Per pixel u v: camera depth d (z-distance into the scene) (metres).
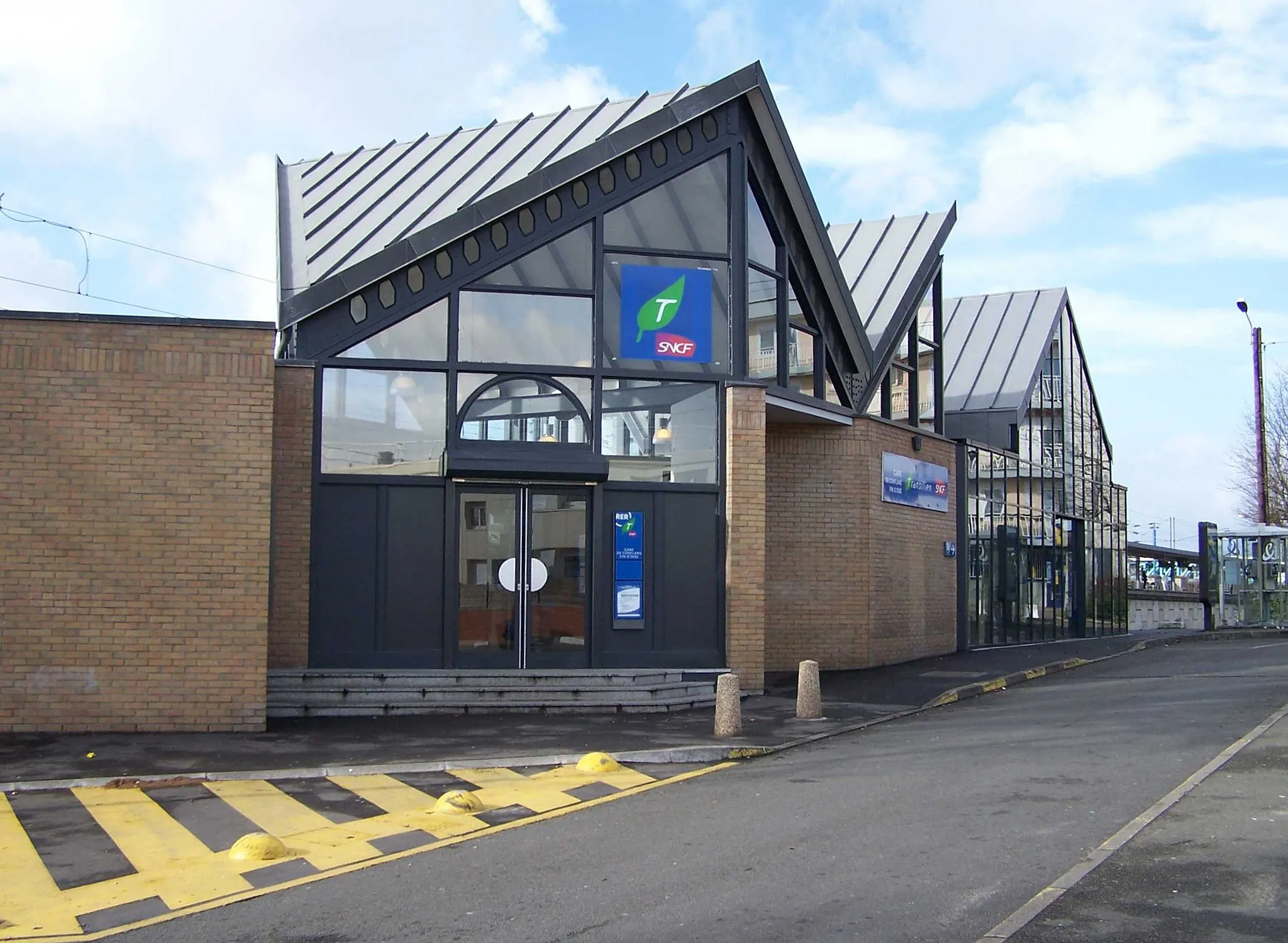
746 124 19.02
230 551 13.98
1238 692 17.08
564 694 15.93
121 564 13.77
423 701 15.51
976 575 26.77
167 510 13.90
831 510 21.80
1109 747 12.66
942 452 25.59
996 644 27.50
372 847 8.73
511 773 11.89
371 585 16.58
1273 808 9.48
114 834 9.15
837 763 12.34
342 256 17.12
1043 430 32.84
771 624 21.45
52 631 13.60
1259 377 36.03
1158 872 7.66
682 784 11.38
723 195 18.69
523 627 17.02
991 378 32.59
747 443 17.97
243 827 9.39
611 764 12.04
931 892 7.29
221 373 14.09
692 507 17.81
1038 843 8.49
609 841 8.88
